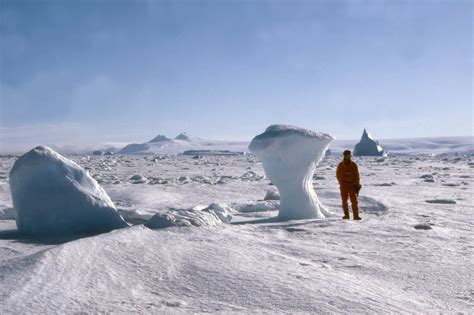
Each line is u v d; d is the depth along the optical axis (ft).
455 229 27.96
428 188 59.77
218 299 13.61
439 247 22.21
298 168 33.35
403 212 36.47
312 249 21.36
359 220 31.73
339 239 24.44
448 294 14.92
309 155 33.42
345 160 32.91
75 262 16.38
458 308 13.53
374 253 20.86
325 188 55.36
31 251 22.89
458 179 77.10
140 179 76.02
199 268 16.38
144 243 19.30
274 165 33.60
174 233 23.13
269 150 33.17
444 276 17.03
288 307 12.96
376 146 258.78
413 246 22.47
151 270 16.14
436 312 13.07
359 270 17.78
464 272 17.58
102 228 29.96
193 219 27.45
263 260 17.95
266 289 14.34
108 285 14.57
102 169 111.96
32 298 13.20
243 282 14.97
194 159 206.90
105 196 31.04
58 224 29.14
